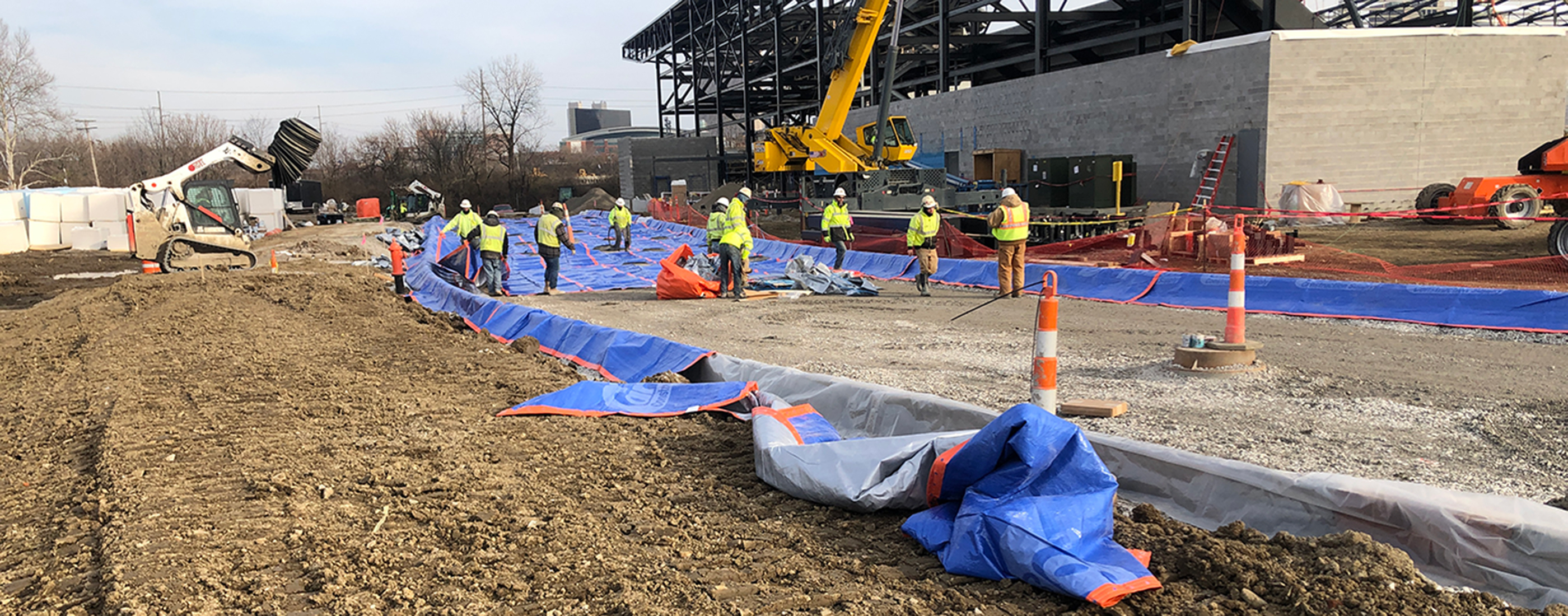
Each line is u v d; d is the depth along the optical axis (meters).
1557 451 5.15
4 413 7.25
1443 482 4.68
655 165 53.84
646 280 17.48
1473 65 21.88
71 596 3.73
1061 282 13.43
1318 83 21.36
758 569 3.75
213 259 18.73
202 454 5.66
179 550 4.07
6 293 18.50
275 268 17.38
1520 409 6.07
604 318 12.34
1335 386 6.91
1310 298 10.57
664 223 32.78
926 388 7.30
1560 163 17.42
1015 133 30.45
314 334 10.57
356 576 3.76
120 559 3.96
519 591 3.58
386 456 5.55
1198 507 4.11
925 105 36.25
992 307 12.16
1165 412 6.29
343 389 7.57
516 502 4.64
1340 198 20.95
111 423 6.44
